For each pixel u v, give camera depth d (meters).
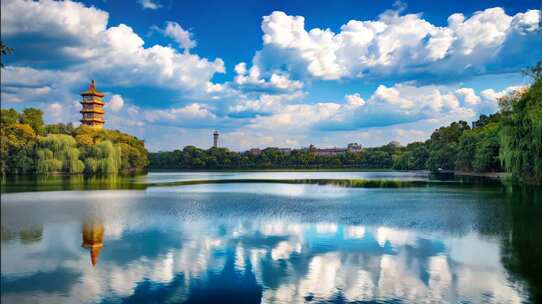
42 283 18.05
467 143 111.94
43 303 15.87
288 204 44.66
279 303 15.91
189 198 51.75
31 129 97.19
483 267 19.80
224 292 17.03
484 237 26.02
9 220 33.53
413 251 22.94
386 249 23.45
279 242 25.42
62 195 54.56
